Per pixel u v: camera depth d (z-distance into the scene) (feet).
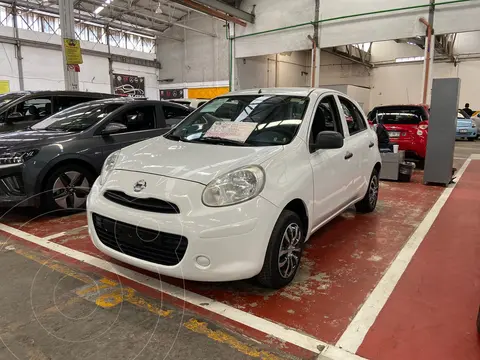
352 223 14.17
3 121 19.27
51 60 51.80
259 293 8.84
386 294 8.87
